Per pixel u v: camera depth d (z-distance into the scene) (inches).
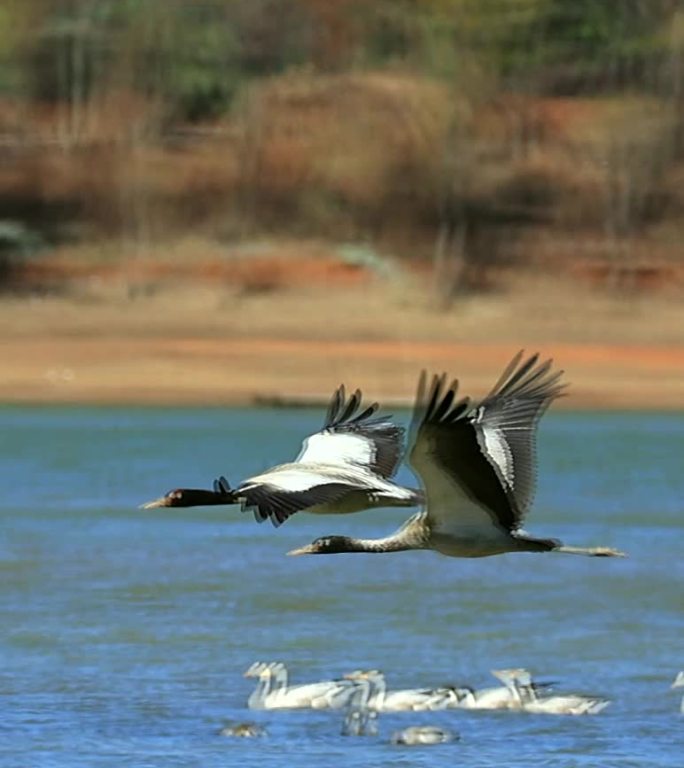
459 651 879.1
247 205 2979.8
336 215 2965.1
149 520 1323.8
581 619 955.3
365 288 2704.2
